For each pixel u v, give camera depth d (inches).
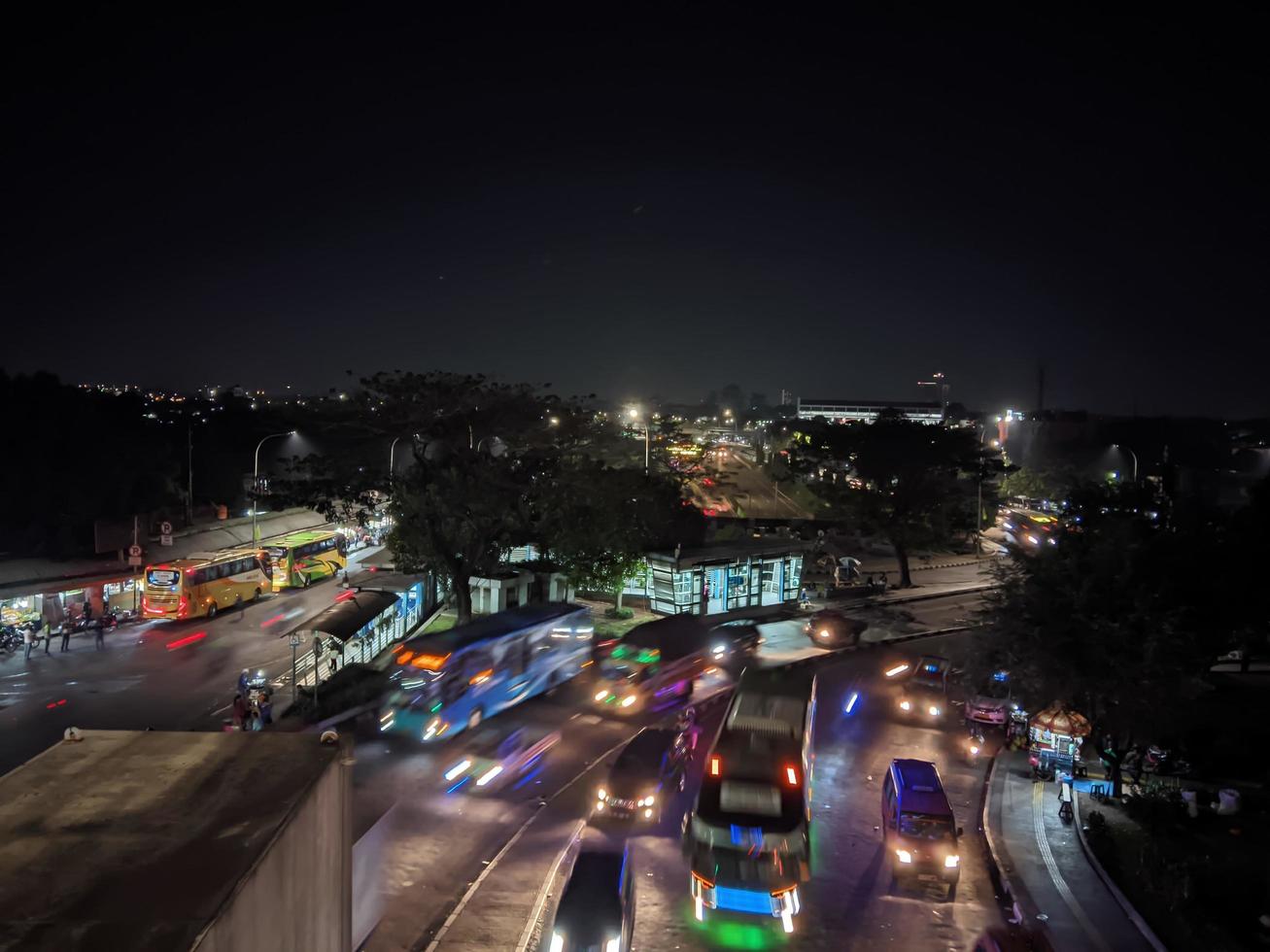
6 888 152.7
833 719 1255.5
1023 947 673.6
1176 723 958.4
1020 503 3828.7
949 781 1037.8
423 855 798.5
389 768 996.6
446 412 1582.2
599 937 594.6
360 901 286.5
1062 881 782.5
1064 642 960.3
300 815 195.9
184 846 171.2
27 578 1646.2
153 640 1590.8
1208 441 4918.8
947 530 2337.6
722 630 1568.7
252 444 3378.4
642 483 1971.0
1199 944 663.8
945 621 1919.3
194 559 1859.0
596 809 869.2
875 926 707.4
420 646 1147.9
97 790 201.5
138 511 2327.8
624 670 1349.7
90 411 2566.4
